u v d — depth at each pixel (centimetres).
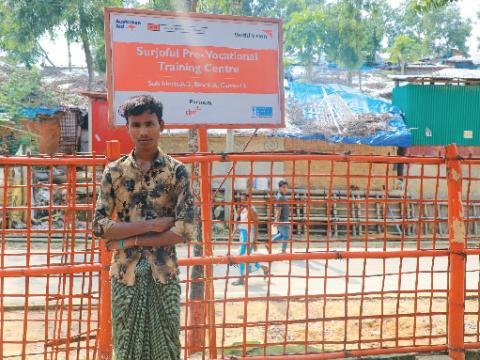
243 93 509
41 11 2633
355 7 3400
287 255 414
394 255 436
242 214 921
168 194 305
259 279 963
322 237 1562
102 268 389
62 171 1669
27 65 3112
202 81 498
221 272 1053
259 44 514
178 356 309
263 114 514
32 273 383
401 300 807
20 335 627
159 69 488
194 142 899
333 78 3716
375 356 445
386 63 4128
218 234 1473
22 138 1884
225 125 504
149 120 299
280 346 525
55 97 2239
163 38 489
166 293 303
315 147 1795
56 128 2009
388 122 1838
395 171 1830
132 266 301
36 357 540
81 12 2719
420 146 1869
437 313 450
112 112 474
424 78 1864
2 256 382
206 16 500
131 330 301
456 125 1886
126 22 480
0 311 389
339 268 1118
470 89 1889
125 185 303
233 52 507
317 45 3566
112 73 476
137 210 304
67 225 396
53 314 716
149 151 302
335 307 762
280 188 1077
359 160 421
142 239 297
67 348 395
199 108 497
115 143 380
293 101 1939
